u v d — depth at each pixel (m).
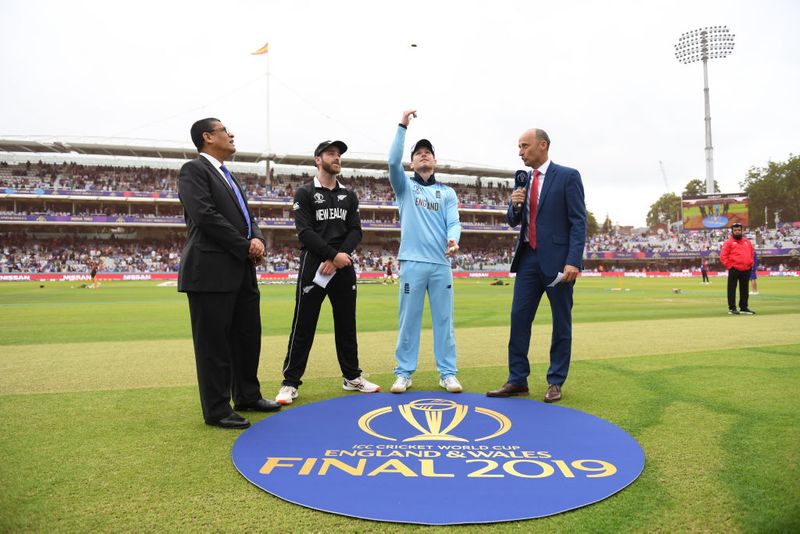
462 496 2.21
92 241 45.00
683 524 2.00
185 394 4.20
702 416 3.45
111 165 49.41
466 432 3.11
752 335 7.46
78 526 2.00
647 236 61.12
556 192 4.13
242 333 3.76
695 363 5.32
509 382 4.18
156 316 11.12
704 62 49.47
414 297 4.39
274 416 3.49
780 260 53.22
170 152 45.69
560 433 3.08
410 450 2.80
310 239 4.08
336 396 4.21
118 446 2.93
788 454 2.74
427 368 5.43
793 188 67.69
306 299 4.11
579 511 2.09
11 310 12.62
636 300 15.80
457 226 4.50
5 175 45.28
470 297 18.00
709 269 53.31
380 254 50.44
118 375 4.97
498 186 60.91
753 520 2.03
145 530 1.96
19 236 43.78
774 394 4.04
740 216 50.88
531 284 4.19
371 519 2.03
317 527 1.98
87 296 18.66
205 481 2.42
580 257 3.96
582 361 5.47
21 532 1.95
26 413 3.63
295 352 4.12
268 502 2.19
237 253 3.42
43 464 2.65
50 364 5.54
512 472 2.48
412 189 4.53
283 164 50.88
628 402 3.83
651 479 2.41
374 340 7.44
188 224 3.51
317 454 2.75
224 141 3.73
